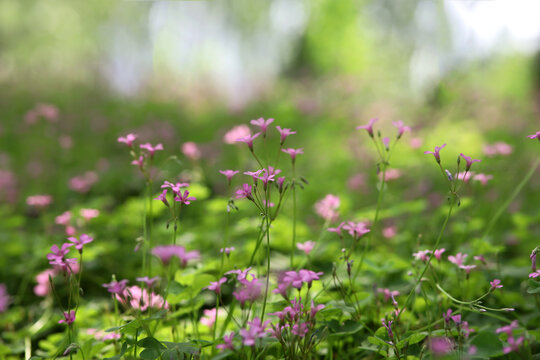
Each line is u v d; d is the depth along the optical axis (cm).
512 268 309
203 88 1320
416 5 1402
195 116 1105
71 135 873
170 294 238
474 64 1217
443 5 1200
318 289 279
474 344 191
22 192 626
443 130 852
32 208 580
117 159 771
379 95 1265
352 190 563
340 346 244
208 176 627
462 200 322
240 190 210
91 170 719
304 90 1334
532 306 274
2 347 261
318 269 312
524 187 584
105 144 862
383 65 1460
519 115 1057
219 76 1468
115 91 1321
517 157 688
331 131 934
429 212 505
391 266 284
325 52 1686
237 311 271
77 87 1260
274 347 239
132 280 389
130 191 629
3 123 930
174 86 1323
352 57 1627
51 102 1122
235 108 1043
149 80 1345
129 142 254
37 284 390
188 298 242
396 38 1527
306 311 211
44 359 237
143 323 198
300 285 186
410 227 438
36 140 798
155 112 1086
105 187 632
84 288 381
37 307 357
